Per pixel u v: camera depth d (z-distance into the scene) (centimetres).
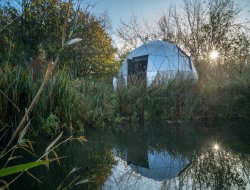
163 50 1293
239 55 1567
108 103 587
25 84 393
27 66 495
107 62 1791
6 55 609
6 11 963
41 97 397
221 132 436
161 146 320
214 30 1767
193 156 259
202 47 1802
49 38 1065
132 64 1327
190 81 712
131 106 619
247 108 685
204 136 393
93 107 538
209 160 239
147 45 1341
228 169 207
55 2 1105
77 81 603
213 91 678
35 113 383
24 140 104
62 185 177
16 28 966
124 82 695
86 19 1206
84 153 280
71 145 326
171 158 255
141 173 205
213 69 1321
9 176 196
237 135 397
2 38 777
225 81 772
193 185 173
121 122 579
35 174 202
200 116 644
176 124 554
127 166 228
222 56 1647
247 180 180
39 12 1077
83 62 1278
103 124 508
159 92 658
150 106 628
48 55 885
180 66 1221
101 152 284
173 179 188
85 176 198
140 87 652
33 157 257
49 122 384
